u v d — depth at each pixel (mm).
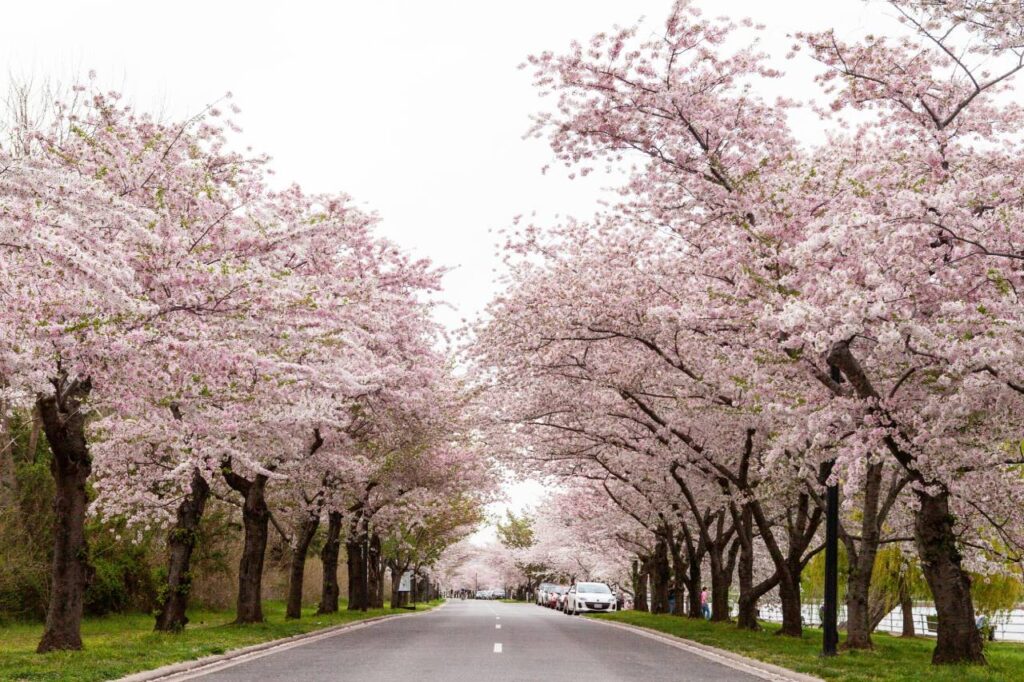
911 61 16250
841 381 17734
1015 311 12656
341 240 22625
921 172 14805
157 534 34719
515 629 28688
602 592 48125
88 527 29953
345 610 40500
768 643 21047
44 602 28797
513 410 26422
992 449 16719
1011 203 13273
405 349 26469
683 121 17828
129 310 12562
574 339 21609
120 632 25484
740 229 17250
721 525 32250
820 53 16484
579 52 17438
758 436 23875
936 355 13734
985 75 16391
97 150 16500
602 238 23344
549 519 61938
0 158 11203
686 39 17344
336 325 18203
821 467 21734
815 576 37344
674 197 19219
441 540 59688
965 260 13742
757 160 17891
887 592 31812
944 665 15430
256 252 17594
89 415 25531
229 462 25328
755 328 17266
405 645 20406
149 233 12203
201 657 15758
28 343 13062
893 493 20453
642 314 20531
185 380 15312
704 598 48406
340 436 27000
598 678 13773
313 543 48219
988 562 24312
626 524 43125
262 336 16297
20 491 29141
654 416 24000
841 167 16125
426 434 30531
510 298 22641
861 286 13859
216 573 39000
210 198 16500
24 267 12602
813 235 13719
